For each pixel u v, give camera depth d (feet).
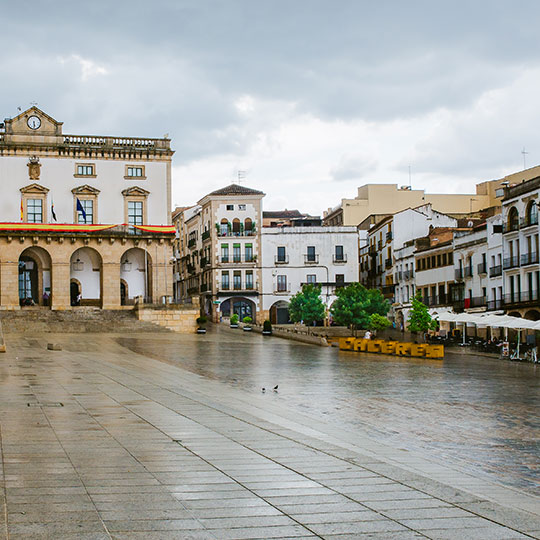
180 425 60.70
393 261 331.57
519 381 120.16
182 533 31.17
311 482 41.14
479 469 55.31
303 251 337.31
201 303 354.13
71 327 229.45
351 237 339.77
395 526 32.99
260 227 337.52
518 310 225.35
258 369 134.21
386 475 43.27
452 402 92.48
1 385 86.38
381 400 93.45
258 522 33.06
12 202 262.67
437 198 395.14
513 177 351.46
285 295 335.88
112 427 58.39
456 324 265.13
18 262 254.68
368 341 193.88
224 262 335.88
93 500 35.83
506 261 231.71
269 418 71.46
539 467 56.24
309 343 219.20
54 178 267.18
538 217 213.05
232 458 47.52
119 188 272.92
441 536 31.71
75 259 269.64
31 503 35.01
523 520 34.35
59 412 65.72
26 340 181.98
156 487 38.96
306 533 31.68
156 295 268.41
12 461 44.57
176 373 116.06
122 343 185.88
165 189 277.23
